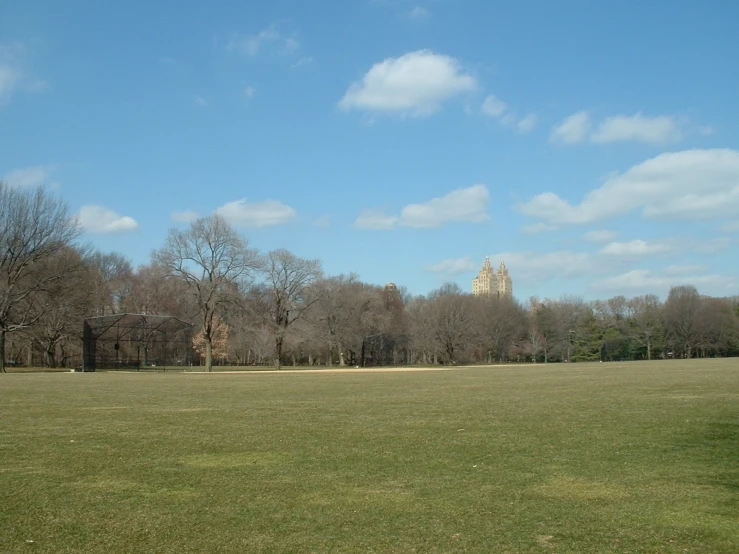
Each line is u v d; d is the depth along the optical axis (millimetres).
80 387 37438
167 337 90938
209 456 13961
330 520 9172
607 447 14422
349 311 99188
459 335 110375
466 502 10047
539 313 133500
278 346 84250
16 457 13906
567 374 50750
